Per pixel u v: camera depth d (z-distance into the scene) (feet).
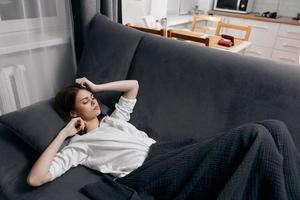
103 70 5.21
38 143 3.80
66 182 3.61
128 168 3.88
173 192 3.38
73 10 5.99
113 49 5.23
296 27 10.87
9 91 5.15
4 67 5.10
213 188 3.19
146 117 4.85
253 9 13.08
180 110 4.57
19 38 5.18
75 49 6.41
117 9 7.04
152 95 4.84
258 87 3.99
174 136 4.58
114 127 4.35
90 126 4.33
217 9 12.81
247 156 2.89
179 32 6.66
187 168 3.26
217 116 4.26
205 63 4.46
